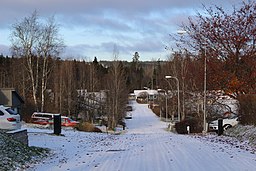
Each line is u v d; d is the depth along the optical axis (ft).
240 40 86.33
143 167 38.52
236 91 87.86
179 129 129.59
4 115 68.64
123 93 226.17
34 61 188.24
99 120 220.23
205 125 98.78
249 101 77.10
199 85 106.11
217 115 119.44
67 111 215.92
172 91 208.13
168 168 37.19
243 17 87.66
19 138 59.57
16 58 208.44
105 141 78.54
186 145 58.90
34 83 188.75
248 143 61.62
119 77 207.31
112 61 207.10
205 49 90.89
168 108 245.04
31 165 45.57
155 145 61.11
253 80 85.61
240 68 87.97
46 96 206.39
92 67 293.84
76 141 78.33
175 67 192.75
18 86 212.23
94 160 46.34
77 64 303.27
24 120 154.92
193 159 42.55
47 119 146.30
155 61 497.87
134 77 532.73
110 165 40.91
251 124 76.43
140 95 471.62
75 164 43.78
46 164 46.11
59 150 61.62
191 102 159.12
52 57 182.39
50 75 208.13
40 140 75.82
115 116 197.26
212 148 54.13
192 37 97.86
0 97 152.97
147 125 223.71
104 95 233.76
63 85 217.77
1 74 264.93
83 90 246.88
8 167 42.01
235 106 92.38
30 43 172.65
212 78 91.35
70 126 150.20
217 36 88.33
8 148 50.90
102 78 317.01
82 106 234.99
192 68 109.29
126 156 48.39
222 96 93.40
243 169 35.63
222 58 89.40
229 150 51.65
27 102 179.63
